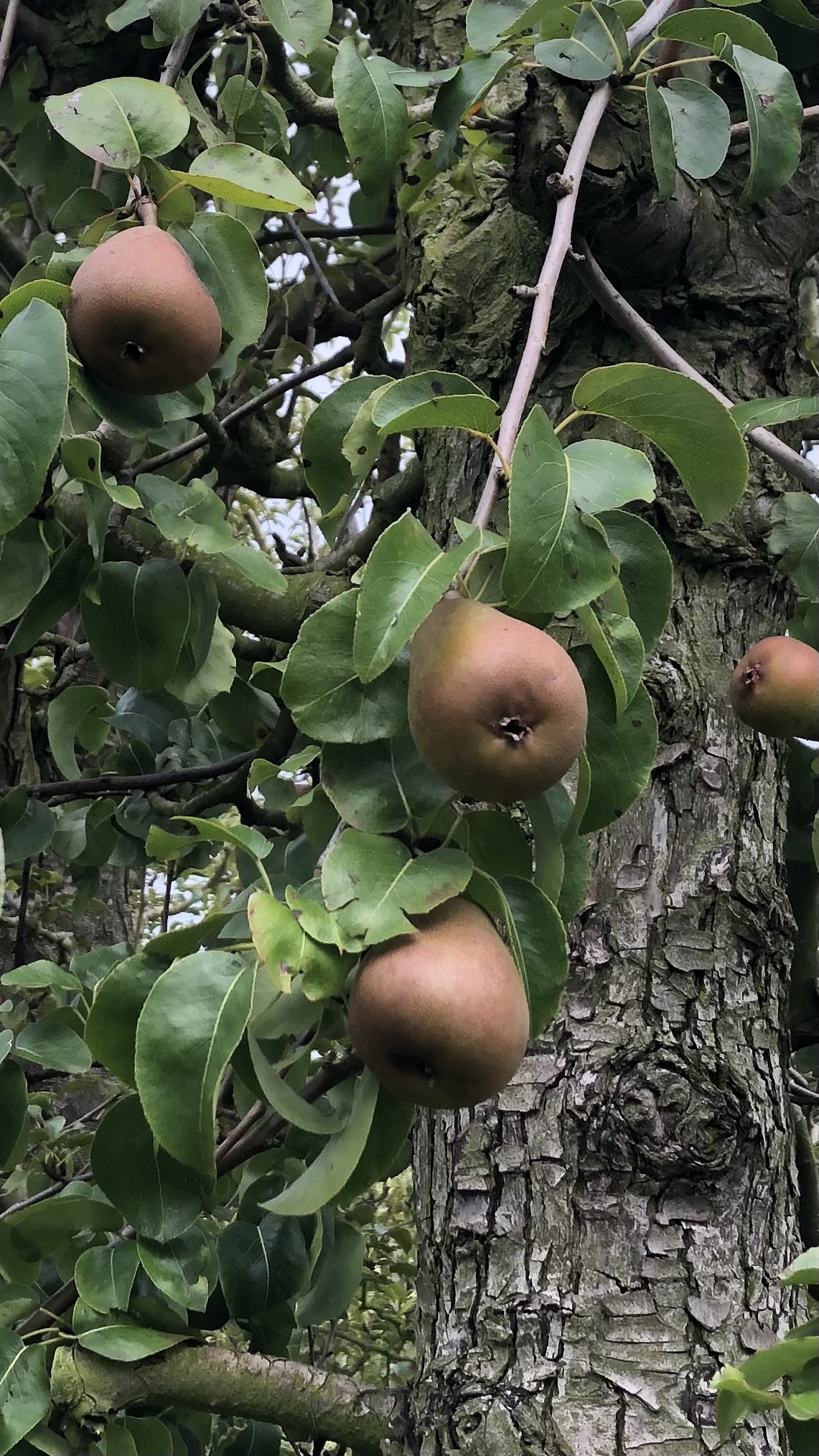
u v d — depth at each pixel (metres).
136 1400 1.73
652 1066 1.61
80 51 2.92
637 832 1.71
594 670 1.24
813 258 2.10
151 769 2.90
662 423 1.21
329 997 1.13
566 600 1.10
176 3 2.07
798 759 2.15
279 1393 1.76
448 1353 1.60
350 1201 1.23
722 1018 1.65
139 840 2.95
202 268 1.61
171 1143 1.08
